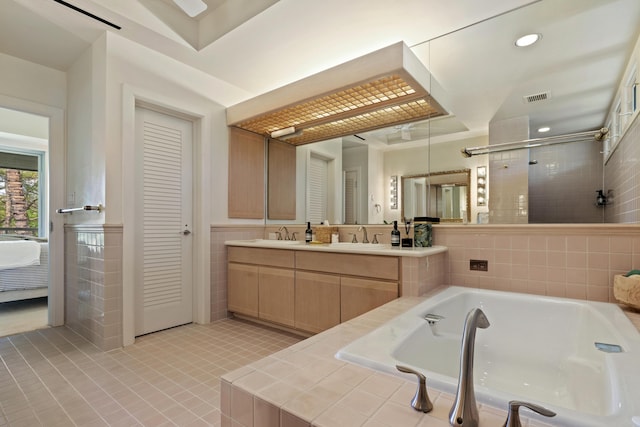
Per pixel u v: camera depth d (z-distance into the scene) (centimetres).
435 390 86
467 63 241
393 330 132
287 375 95
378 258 220
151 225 284
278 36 250
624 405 77
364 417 74
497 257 225
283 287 277
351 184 311
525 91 222
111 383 190
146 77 268
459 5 212
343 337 127
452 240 244
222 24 249
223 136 331
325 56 279
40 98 297
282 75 316
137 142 277
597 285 192
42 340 262
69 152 306
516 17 217
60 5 217
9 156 438
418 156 270
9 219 437
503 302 200
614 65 195
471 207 242
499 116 232
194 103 303
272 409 80
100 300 246
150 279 282
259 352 238
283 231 357
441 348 156
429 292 213
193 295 314
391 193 286
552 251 206
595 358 129
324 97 260
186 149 313
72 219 299
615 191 196
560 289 203
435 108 261
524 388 162
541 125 217
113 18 231
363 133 304
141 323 275
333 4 213
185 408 164
